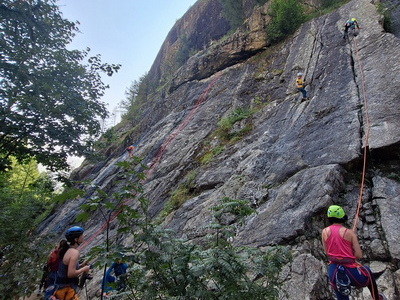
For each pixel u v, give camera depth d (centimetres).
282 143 790
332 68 970
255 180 706
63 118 962
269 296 265
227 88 1493
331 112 762
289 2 1475
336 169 565
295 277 401
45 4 958
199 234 608
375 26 1012
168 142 1415
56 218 1692
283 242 479
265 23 1584
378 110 651
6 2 888
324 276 400
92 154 1088
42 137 916
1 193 795
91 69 1048
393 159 549
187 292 239
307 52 1216
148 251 247
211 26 2947
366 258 424
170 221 768
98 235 1041
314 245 459
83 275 418
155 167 1285
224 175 823
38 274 561
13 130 859
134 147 1827
